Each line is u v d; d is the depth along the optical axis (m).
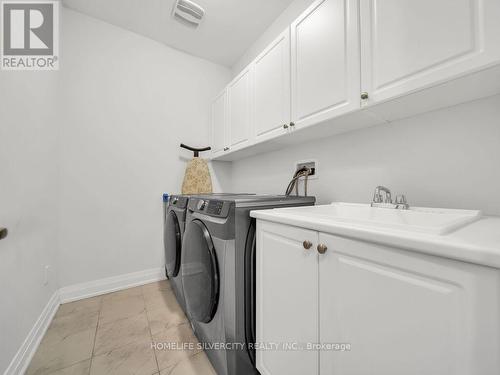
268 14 1.88
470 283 0.40
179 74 2.33
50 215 1.53
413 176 1.06
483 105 0.86
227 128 2.05
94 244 1.87
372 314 0.55
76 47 1.80
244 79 1.77
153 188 2.15
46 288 1.44
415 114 1.04
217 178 2.57
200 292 1.09
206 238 1.06
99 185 1.89
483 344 0.38
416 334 0.47
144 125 2.11
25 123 1.16
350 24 0.96
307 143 1.62
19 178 1.08
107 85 1.93
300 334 0.75
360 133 1.28
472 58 0.64
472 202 0.88
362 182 1.28
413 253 0.47
